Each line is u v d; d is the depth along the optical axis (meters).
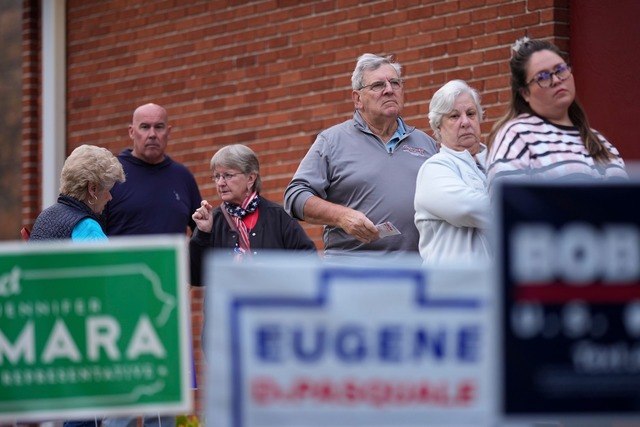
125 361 8.64
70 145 27.45
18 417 8.64
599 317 7.27
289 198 15.50
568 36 18.58
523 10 18.75
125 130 26.09
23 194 28.25
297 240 16.98
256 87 23.17
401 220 15.34
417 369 7.35
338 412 7.30
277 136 22.72
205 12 24.23
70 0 27.56
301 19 22.33
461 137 13.24
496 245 7.28
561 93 11.66
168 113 25.02
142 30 25.69
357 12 21.30
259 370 7.28
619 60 18.03
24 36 28.20
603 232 7.29
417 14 20.27
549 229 7.28
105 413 8.63
